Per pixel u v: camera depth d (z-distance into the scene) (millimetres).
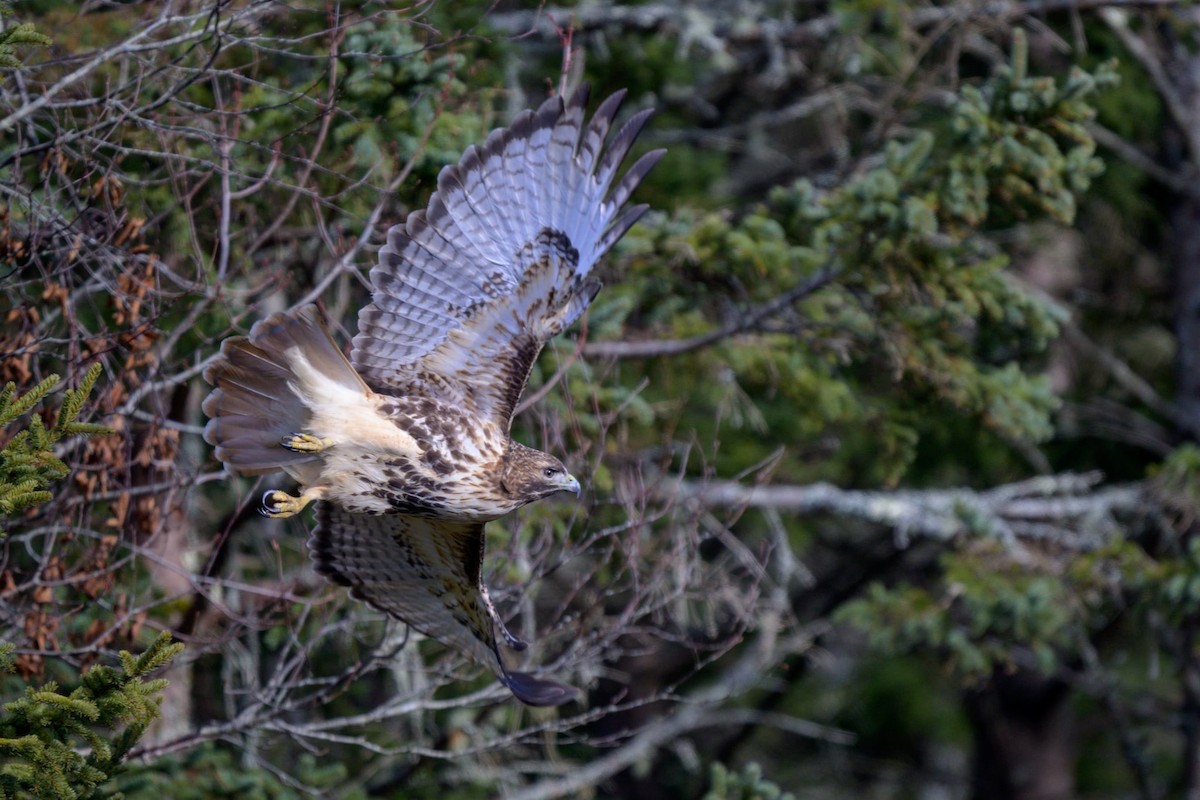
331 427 8734
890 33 17938
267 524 14562
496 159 9758
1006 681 25078
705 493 13227
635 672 21328
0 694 10953
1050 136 14617
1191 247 22688
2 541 10672
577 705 17281
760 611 17672
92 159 10516
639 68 19312
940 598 19625
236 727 11688
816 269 15133
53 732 8211
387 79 12281
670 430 13562
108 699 8180
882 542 23531
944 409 16250
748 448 19250
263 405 8664
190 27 11062
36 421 8102
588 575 12492
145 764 12648
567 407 13516
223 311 11984
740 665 20094
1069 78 14195
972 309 14773
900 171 14648
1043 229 21641
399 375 9367
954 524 18438
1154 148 23188
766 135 22688
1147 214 22938
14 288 10383
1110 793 25516
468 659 10133
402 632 13117
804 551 21781
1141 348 23875
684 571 12891
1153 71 21531
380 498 9055
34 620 10859
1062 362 23094
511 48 14992
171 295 10578
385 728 15297
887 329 15250
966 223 14531
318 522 9953
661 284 15734
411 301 9492
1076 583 18406
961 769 26844
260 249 13125
